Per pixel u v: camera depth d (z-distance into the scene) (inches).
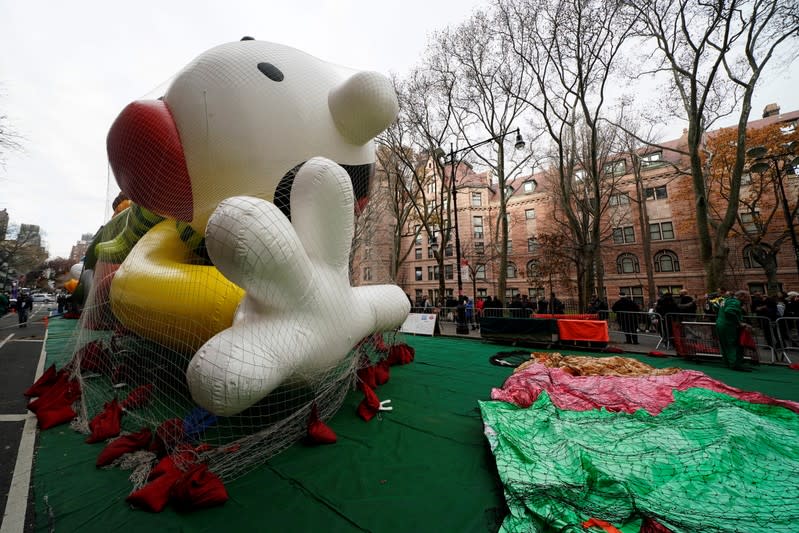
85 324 204.5
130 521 84.0
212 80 130.5
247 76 132.0
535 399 158.7
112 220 314.2
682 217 1023.0
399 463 111.3
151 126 127.1
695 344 285.0
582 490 85.6
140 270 153.1
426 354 317.7
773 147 643.5
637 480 90.9
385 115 143.9
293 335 111.1
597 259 785.6
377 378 206.5
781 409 135.8
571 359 231.1
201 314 133.6
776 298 437.1
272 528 81.0
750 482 88.7
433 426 142.4
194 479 90.6
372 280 264.5
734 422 114.4
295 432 128.8
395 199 719.1
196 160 132.0
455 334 491.5
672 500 82.4
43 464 113.2
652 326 414.6
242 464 108.3
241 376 93.6
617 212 1059.3
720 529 71.0
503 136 616.1
